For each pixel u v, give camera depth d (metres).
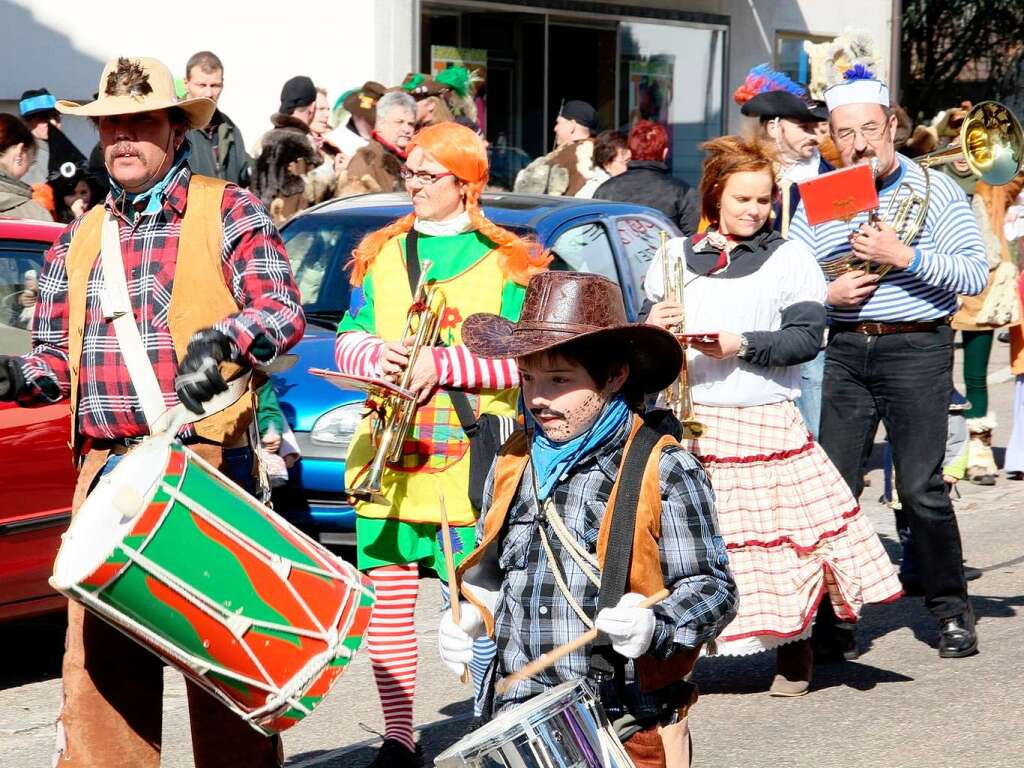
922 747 6.36
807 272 6.49
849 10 25.84
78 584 3.77
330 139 13.26
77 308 4.80
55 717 6.72
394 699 5.79
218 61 11.17
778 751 6.33
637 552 3.82
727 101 23.67
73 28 14.75
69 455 6.95
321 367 8.84
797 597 6.53
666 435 3.95
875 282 7.11
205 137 10.59
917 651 7.76
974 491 11.76
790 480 6.58
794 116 10.05
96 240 4.83
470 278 5.73
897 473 7.45
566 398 3.87
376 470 5.54
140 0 15.27
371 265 5.92
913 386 7.21
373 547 5.75
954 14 31.92
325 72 17.08
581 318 3.84
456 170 5.71
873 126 7.11
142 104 4.60
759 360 6.33
